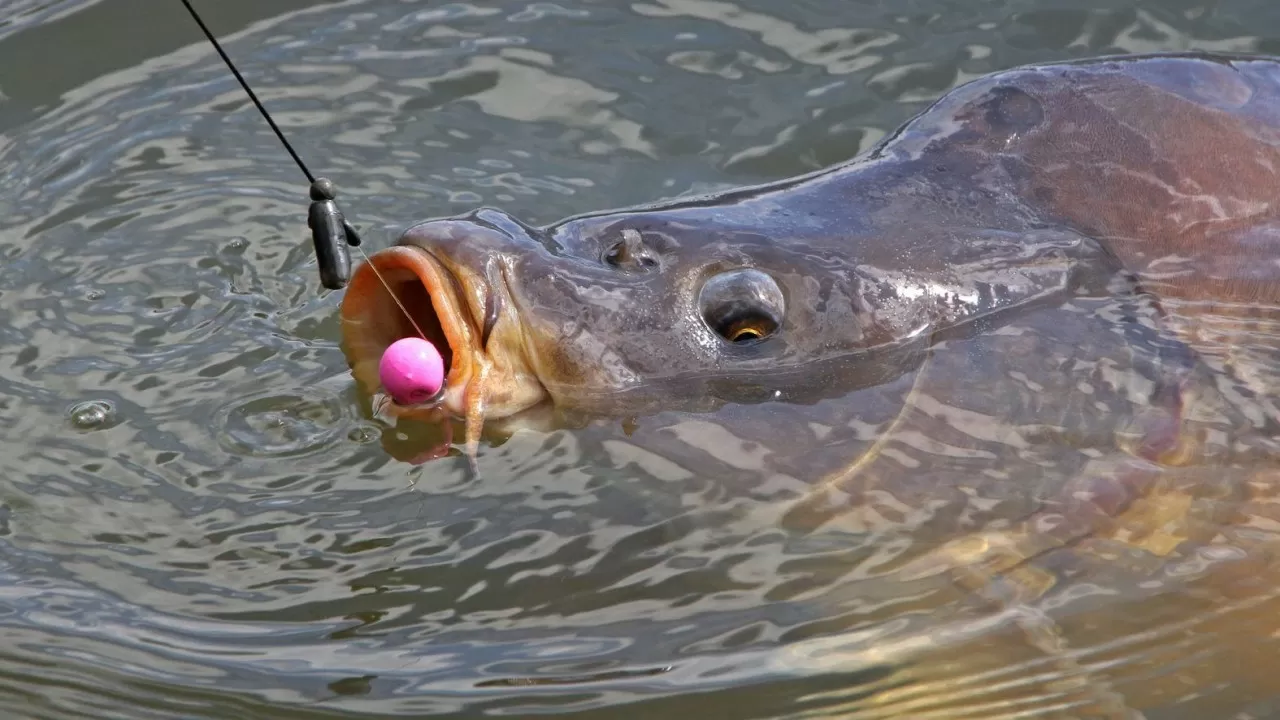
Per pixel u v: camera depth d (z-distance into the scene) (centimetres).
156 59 936
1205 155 628
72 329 728
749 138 867
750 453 562
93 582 567
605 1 975
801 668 519
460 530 568
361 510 584
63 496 609
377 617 544
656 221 593
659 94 902
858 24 948
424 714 510
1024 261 591
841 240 591
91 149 870
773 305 573
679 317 570
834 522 554
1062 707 507
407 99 905
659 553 554
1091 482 546
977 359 570
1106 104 648
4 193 838
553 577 551
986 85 664
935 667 521
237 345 709
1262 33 920
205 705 518
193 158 862
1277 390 565
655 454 564
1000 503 546
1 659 539
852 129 868
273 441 629
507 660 527
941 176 623
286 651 535
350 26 962
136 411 659
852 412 564
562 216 814
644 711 506
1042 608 535
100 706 521
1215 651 525
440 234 569
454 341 552
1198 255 600
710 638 531
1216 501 546
